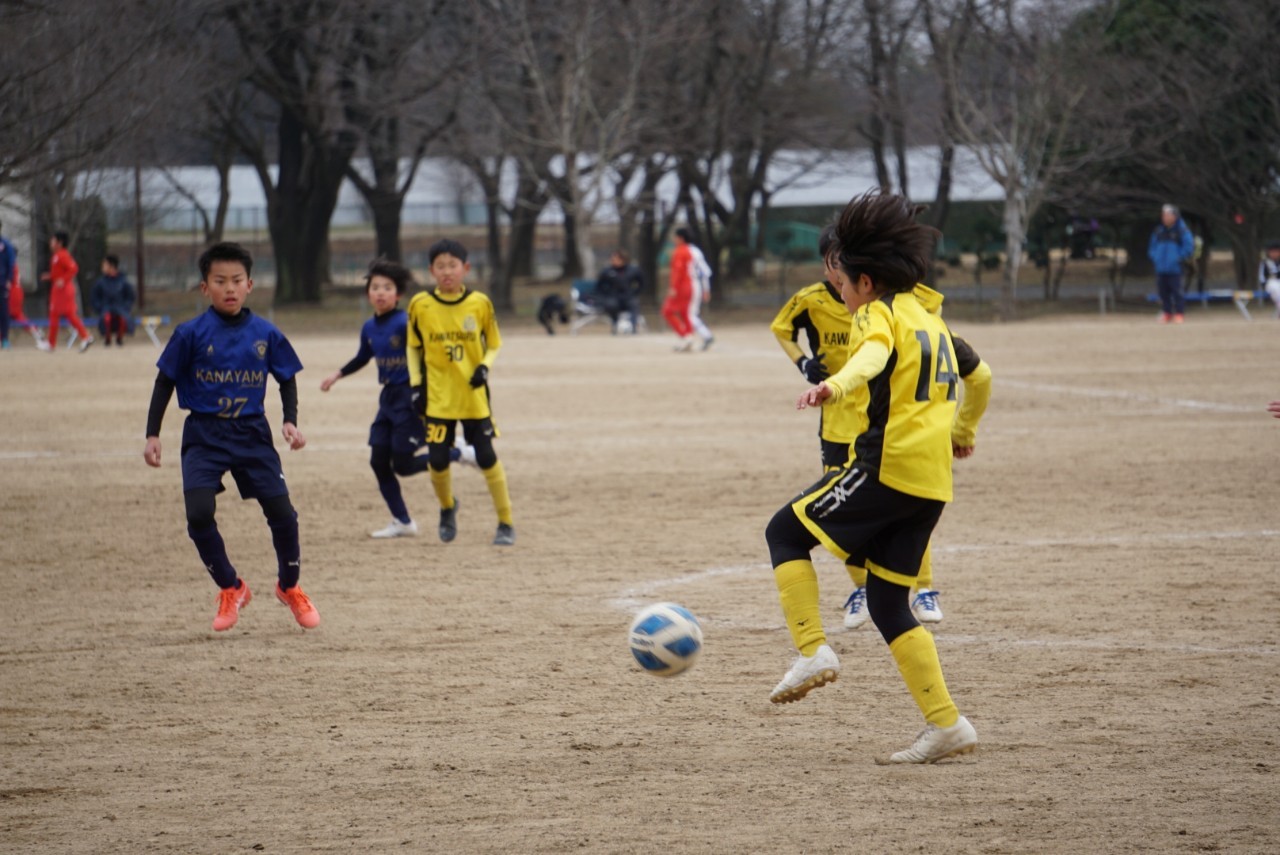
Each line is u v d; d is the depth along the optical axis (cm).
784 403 4728
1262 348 6375
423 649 1827
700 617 1980
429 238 16488
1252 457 3378
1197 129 9738
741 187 11475
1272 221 11619
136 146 10006
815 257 15500
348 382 5678
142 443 3947
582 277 10375
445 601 2112
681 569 2319
